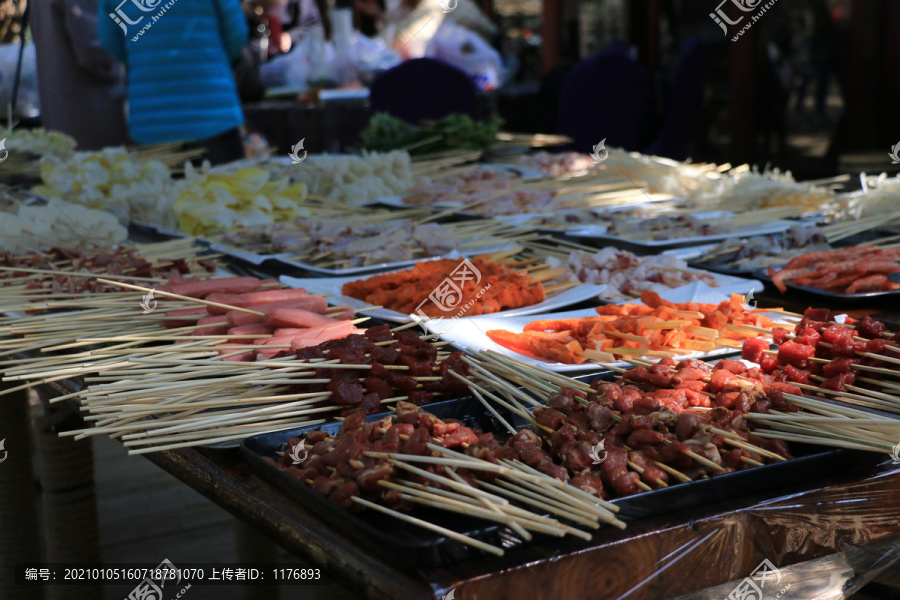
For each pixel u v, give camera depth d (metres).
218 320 1.89
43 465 2.43
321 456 1.21
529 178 4.17
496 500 1.05
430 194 3.79
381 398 1.49
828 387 1.44
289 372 1.48
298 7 6.77
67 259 2.58
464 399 1.47
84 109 4.56
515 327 1.94
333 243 2.76
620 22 7.76
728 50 6.67
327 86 6.21
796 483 1.18
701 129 7.04
